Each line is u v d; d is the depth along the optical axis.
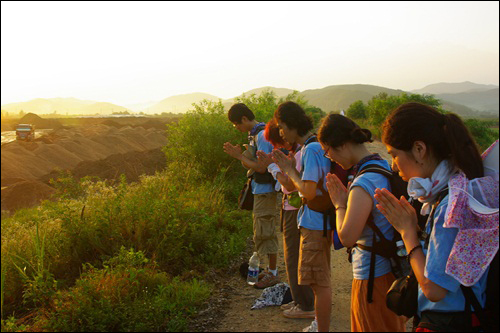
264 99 14.31
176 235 5.99
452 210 1.97
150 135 50.16
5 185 28.91
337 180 2.72
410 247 2.18
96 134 47.72
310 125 3.71
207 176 10.29
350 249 2.74
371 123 33.50
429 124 2.13
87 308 4.10
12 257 5.74
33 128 44.59
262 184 4.94
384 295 2.51
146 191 6.83
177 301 4.46
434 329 2.06
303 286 4.08
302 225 3.48
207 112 11.17
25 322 4.63
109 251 5.77
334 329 3.91
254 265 5.18
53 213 6.13
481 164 2.08
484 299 2.01
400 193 2.49
